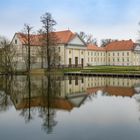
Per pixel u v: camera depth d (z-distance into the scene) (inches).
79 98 1407.5
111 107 1129.4
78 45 4840.1
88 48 5728.3
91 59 5812.0
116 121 872.9
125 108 1102.4
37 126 818.8
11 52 3484.3
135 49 5994.1
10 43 3641.7
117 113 1000.2
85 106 1160.8
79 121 876.0
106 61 6190.9
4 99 1368.1
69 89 1836.9
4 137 711.1
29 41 3513.8
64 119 907.4
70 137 705.0
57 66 3892.7
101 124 834.2
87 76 3245.6
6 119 914.7
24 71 3491.6
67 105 1187.9
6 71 3339.1
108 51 6161.4
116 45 6146.7
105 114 982.4
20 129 786.2
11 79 2625.5
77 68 4079.7
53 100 1337.4
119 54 6023.6
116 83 2320.4
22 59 3789.4
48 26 3508.9
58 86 2025.1
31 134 735.7
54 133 741.9
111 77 3095.5
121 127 798.5
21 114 994.7
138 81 2534.5
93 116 948.6
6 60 3321.9
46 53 3548.2
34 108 1117.7
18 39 4146.2
